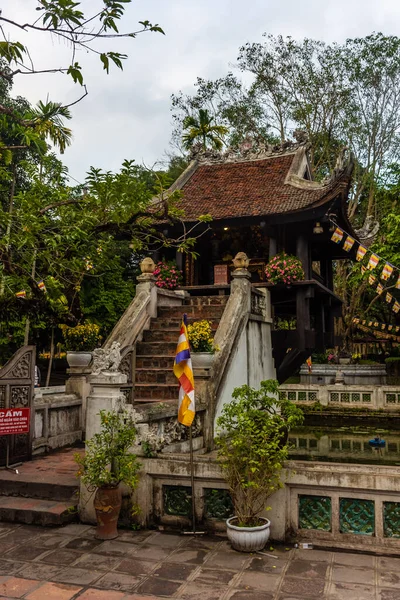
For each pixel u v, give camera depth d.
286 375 13.03
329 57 26.58
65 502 6.09
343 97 26.48
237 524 5.00
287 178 14.42
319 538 4.96
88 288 18.33
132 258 23.03
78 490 6.12
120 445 5.30
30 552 4.84
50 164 8.09
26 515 5.73
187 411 5.39
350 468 4.96
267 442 5.02
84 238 6.95
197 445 7.48
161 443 5.75
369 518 4.87
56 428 8.91
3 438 7.31
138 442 5.65
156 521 5.53
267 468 4.88
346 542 4.85
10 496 6.41
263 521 4.97
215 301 11.05
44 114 5.86
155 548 4.92
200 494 5.39
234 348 9.32
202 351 8.19
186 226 13.24
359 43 26.70
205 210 13.53
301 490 5.05
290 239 14.13
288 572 4.34
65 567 4.47
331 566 4.46
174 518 5.46
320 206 12.18
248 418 5.04
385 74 26.19
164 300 10.86
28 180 14.39
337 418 19.02
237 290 10.25
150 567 4.46
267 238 14.54
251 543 4.75
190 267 14.46
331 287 16.92
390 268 12.58
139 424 5.73
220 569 4.41
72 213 6.95
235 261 10.50
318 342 15.09
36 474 6.82
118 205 7.37
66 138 6.06
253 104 27.55
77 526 5.62
